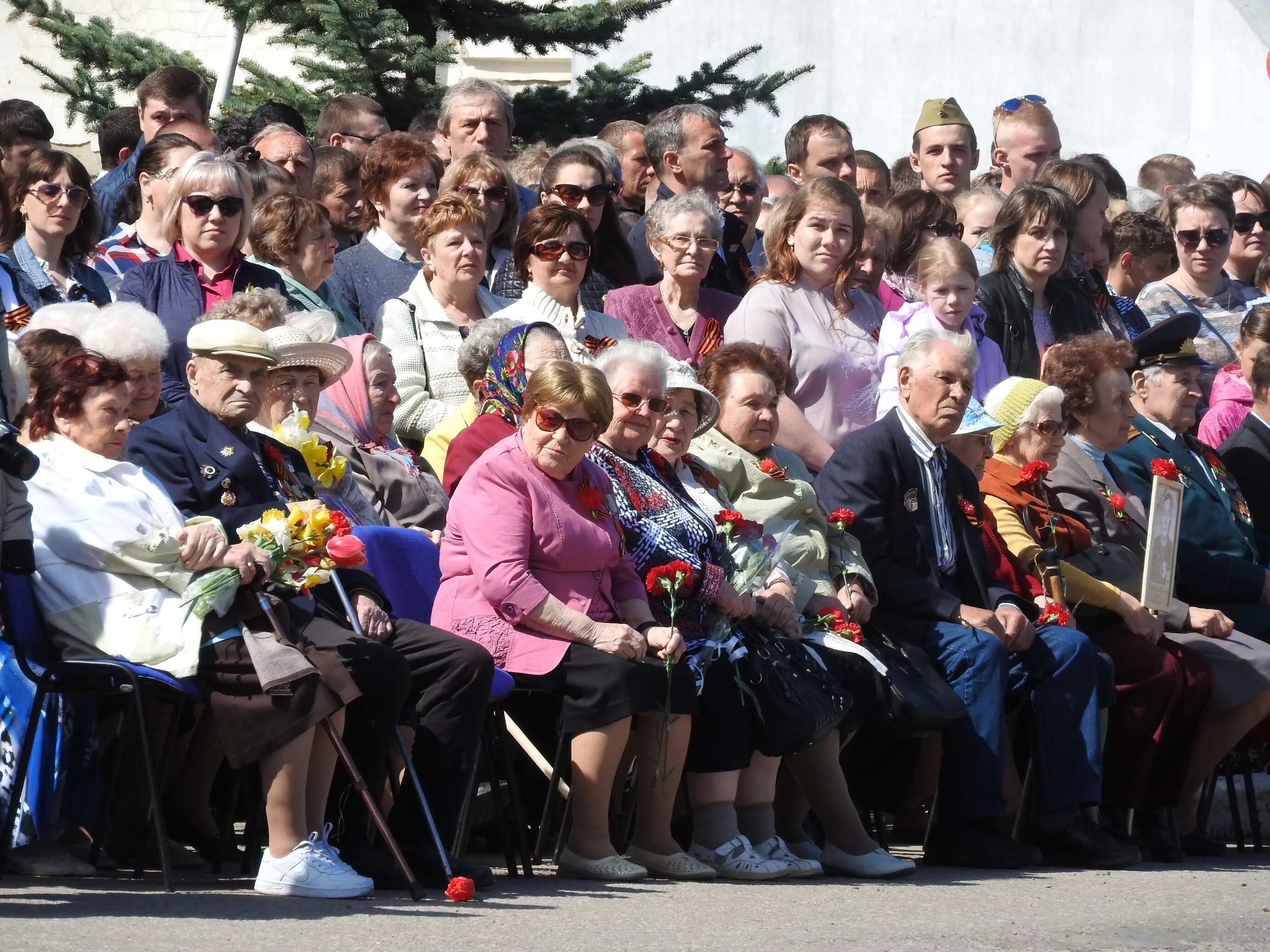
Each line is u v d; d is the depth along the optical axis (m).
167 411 14.98
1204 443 18.80
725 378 15.02
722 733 13.23
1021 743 15.33
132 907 10.48
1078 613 15.96
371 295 17.75
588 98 28.78
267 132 20.36
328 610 12.38
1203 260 23.11
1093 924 11.61
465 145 21.33
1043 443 16.39
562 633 12.73
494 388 14.45
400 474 14.94
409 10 27.34
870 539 15.02
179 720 11.92
